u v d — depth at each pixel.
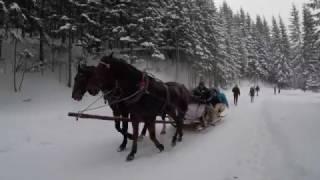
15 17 20.53
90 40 26.92
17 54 26.16
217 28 51.84
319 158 6.79
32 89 22.41
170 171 7.11
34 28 24.12
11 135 11.06
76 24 24.70
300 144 8.20
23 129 12.27
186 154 8.52
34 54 27.50
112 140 10.48
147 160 8.05
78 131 12.15
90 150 9.22
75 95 8.31
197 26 44.03
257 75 82.50
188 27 40.16
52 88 23.45
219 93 14.09
